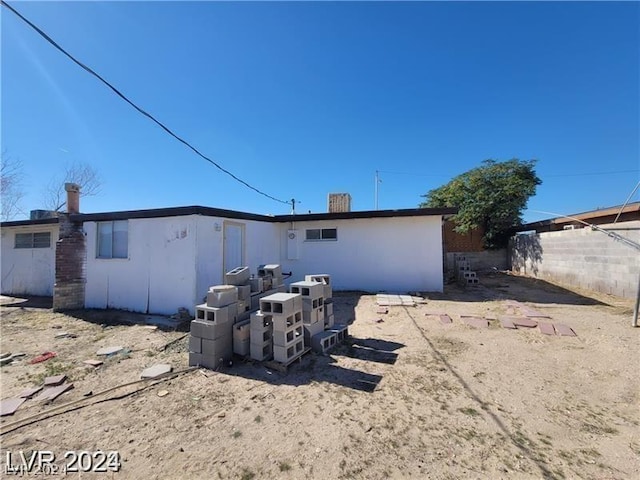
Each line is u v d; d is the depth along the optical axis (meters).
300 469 2.07
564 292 8.74
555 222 11.81
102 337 5.34
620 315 6.00
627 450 2.21
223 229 7.60
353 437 2.41
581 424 2.55
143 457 2.23
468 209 14.34
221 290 3.99
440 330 5.30
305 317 4.36
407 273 9.48
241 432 2.51
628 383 3.27
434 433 2.45
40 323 6.39
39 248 10.36
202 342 3.90
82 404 3.02
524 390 3.16
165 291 6.85
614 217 9.33
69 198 7.83
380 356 4.16
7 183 15.72
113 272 7.48
